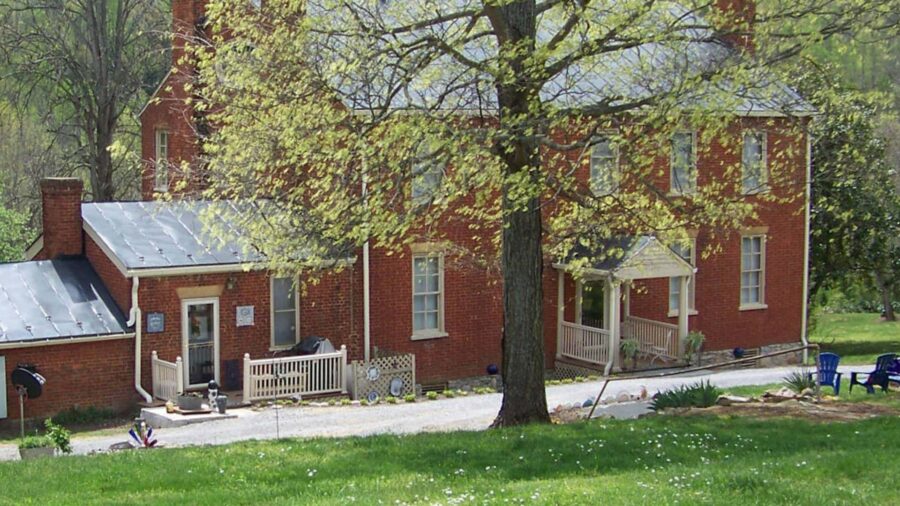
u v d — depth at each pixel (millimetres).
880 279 40250
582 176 29047
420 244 29125
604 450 14633
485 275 30281
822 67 20625
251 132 18703
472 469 13602
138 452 15938
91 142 41062
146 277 25781
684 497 11031
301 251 19359
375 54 17172
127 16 41031
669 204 19375
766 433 16031
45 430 23719
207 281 26625
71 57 39344
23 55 44312
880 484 11875
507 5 17375
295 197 19047
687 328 31875
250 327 27312
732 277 33812
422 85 17891
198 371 26672
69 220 27750
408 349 29375
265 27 20062
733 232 31156
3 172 50500
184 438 21469
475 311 30297
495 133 16594
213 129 27938
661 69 19266
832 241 37500
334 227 17797
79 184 27812
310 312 28078
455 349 30047
